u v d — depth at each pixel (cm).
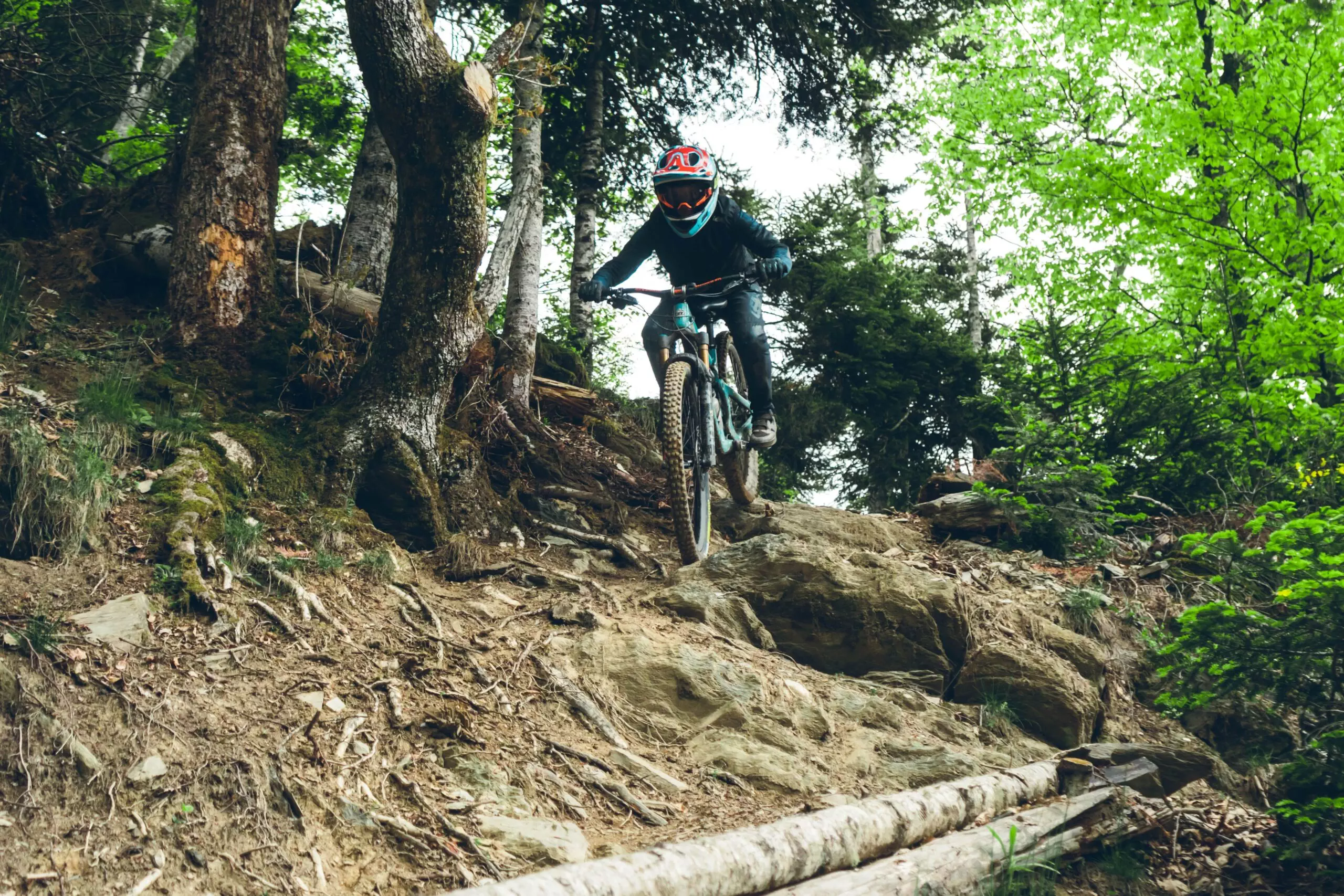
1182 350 1313
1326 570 398
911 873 337
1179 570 722
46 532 421
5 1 1039
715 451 582
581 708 452
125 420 520
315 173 1430
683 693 484
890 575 602
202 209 673
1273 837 442
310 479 566
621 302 593
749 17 1125
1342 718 439
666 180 561
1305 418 1021
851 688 543
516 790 383
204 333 653
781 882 320
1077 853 410
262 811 324
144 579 420
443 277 602
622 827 385
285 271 741
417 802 357
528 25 751
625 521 720
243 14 704
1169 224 1233
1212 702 561
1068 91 1468
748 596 593
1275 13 1249
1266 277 1209
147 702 347
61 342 611
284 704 379
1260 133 1195
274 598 452
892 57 1194
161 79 1081
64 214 838
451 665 450
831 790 440
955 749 498
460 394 719
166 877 290
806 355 1739
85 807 301
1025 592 671
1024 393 922
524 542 640
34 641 346
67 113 1012
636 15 1166
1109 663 628
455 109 564
